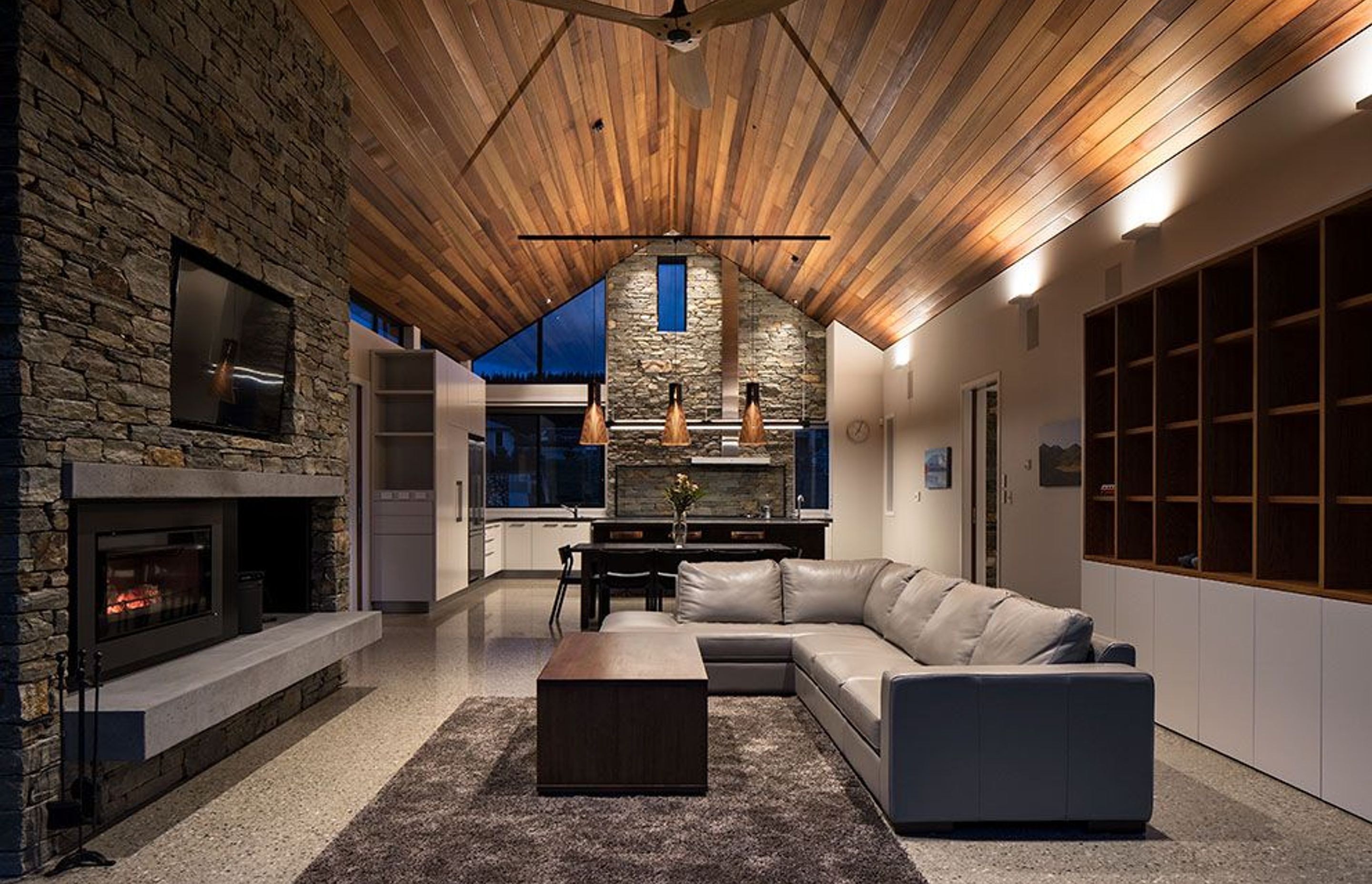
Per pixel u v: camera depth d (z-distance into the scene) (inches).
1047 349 261.6
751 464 488.7
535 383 508.1
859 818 133.1
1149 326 200.1
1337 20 142.6
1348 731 131.7
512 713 193.9
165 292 142.1
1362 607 128.3
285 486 182.9
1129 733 128.3
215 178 157.9
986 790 127.2
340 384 219.0
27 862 111.2
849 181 308.0
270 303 181.8
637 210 423.5
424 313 379.6
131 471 129.4
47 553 115.1
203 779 151.1
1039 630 140.3
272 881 111.0
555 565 493.7
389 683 224.2
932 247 318.7
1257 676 152.0
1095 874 113.9
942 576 193.9
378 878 111.7
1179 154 192.2
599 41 255.8
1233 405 169.2
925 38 210.2
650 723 144.3
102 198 126.1
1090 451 214.1
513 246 375.9
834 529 477.1
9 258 109.7
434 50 215.8
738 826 129.9
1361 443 135.3
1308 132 153.4
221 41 159.9
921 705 127.4
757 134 316.5
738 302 497.7
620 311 501.7
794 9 227.6
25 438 110.8
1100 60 183.0
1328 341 134.0
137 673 139.8
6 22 109.8
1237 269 169.3
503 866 115.3
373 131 234.8
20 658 110.0
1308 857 118.6
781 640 213.3
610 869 114.4
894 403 454.9
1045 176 233.5
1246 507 168.7
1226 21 155.1
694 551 311.1
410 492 345.1
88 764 124.6
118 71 129.6
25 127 110.6
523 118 272.8
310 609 211.6
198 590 160.2
